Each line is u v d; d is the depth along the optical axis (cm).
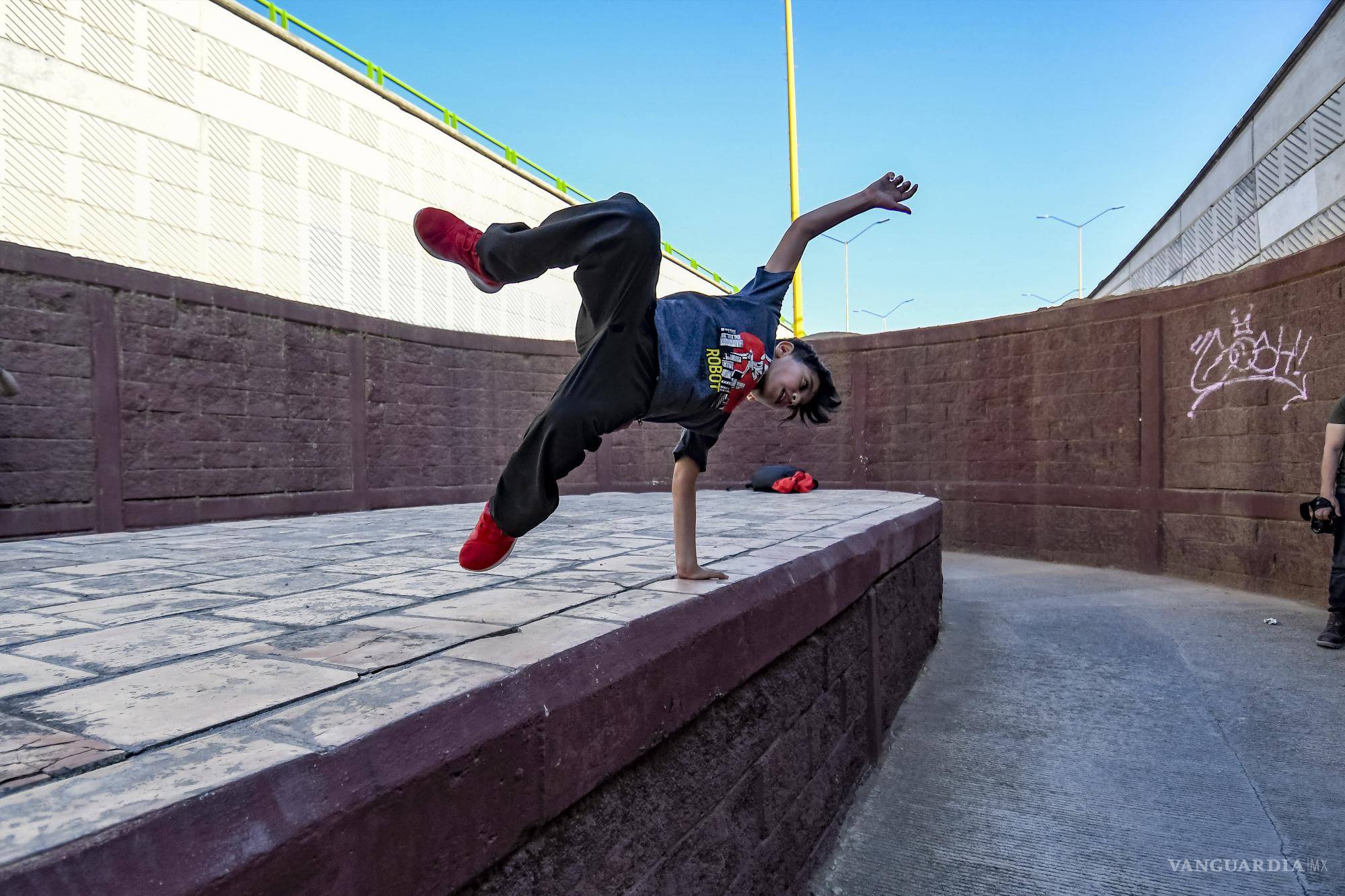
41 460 600
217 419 736
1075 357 850
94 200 909
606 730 154
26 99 850
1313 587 593
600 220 173
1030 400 899
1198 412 718
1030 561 887
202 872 83
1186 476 735
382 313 1295
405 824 107
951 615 617
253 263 1094
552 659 151
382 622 198
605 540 410
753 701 231
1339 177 1267
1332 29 1271
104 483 639
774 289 228
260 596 253
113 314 651
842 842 289
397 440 948
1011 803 306
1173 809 291
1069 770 329
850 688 322
